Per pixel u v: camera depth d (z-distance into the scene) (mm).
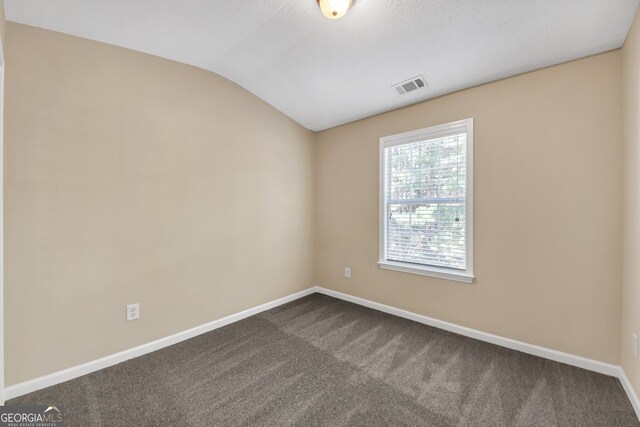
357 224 3365
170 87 2426
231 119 2863
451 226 2633
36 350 1821
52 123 1862
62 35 1902
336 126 3568
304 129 3664
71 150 1936
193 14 1898
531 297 2203
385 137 3084
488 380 1892
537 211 2166
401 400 1716
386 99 2814
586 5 1619
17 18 1731
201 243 2637
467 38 1968
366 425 1527
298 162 3584
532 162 2180
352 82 2650
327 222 3689
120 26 1953
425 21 1886
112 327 2125
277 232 3330
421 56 2197
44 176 1838
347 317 2979
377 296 3188
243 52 2363
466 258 2514
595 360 1966
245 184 2996
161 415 1605
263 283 3180
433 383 1873
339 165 3541
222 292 2799
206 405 1687
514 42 1938
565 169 2053
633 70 1654
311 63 2477
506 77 2289
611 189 1896
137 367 2082
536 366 2039
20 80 1749
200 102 2619
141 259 2268
